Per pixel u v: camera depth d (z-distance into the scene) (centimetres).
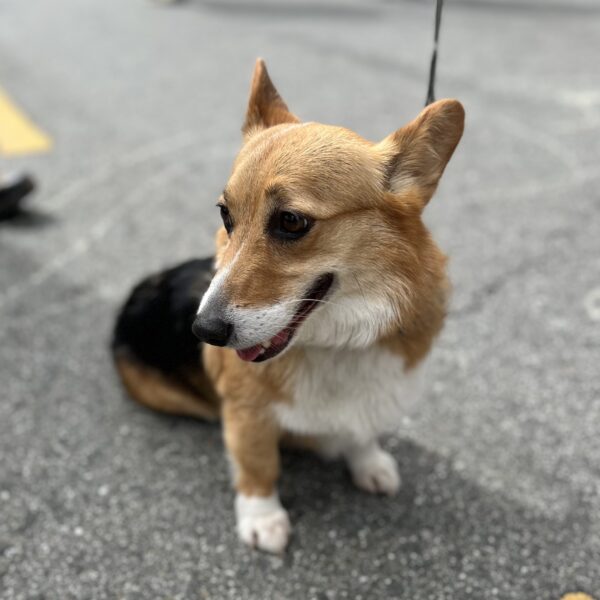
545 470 62
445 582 53
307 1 249
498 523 58
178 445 67
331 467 65
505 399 70
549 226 99
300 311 47
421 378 57
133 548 56
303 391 52
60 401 72
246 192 45
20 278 93
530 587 52
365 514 60
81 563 55
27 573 54
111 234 103
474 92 146
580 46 177
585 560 54
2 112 148
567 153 120
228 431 56
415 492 61
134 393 70
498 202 106
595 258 91
